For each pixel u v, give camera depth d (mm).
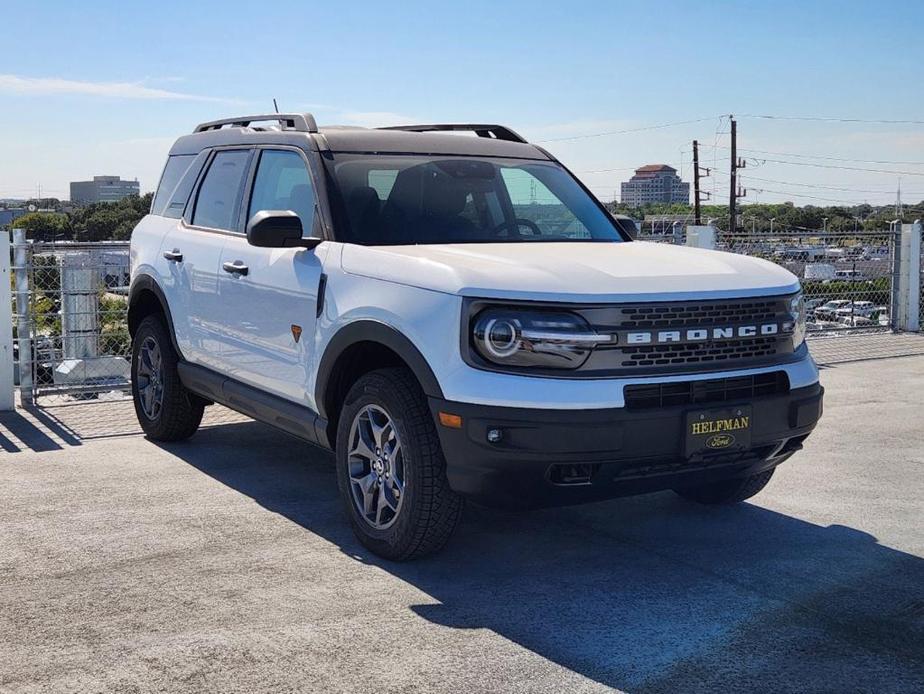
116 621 3818
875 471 6234
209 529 4988
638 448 4066
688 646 3625
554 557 4609
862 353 11352
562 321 4074
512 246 4949
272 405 5375
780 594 4152
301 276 5047
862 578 4352
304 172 5348
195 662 3463
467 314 4125
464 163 5578
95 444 6914
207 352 6039
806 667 3453
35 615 3877
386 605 4000
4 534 4887
